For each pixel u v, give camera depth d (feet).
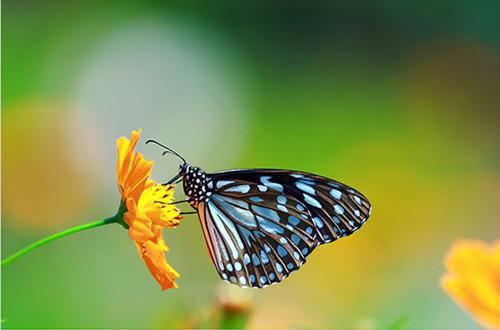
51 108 5.32
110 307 3.89
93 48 6.75
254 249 3.18
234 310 3.12
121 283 3.94
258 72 8.00
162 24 7.64
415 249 4.34
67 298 3.89
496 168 6.23
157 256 2.95
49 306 3.87
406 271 4.02
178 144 5.96
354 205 3.16
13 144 4.74
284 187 3.17
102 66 6.40
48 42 6.84
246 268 3.18
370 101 7.83
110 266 4.00
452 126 7.41
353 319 3.64
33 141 4.84
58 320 3.84
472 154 6.54
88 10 7.48
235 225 3.18
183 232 4.28
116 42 6.91
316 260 3.99
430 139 6.91
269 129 6.72
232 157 6.26
